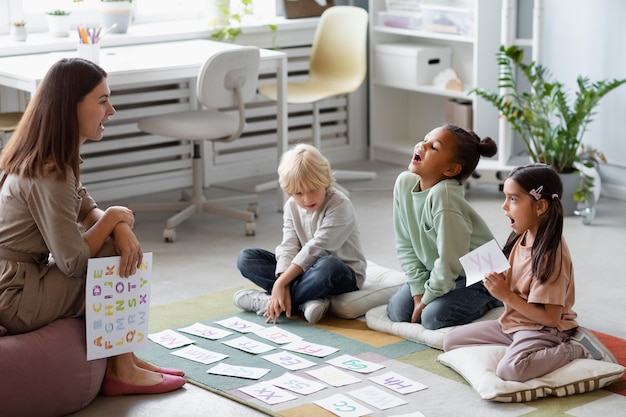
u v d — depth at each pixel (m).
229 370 3.21
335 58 5.81
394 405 2.93
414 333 3.44
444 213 3.37
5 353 2.75
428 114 6.40
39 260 2.98
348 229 3.73
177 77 4.78
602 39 5.30
